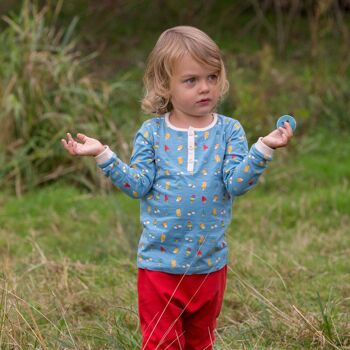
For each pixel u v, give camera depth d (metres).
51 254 14.57
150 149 8.42
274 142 7.85
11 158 18.80
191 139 8.31
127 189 8.23
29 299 11.66
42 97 19.28
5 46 20.19
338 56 25.98
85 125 19.11
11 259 14.19
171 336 8.34
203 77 8.17
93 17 29.11
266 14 29.72
